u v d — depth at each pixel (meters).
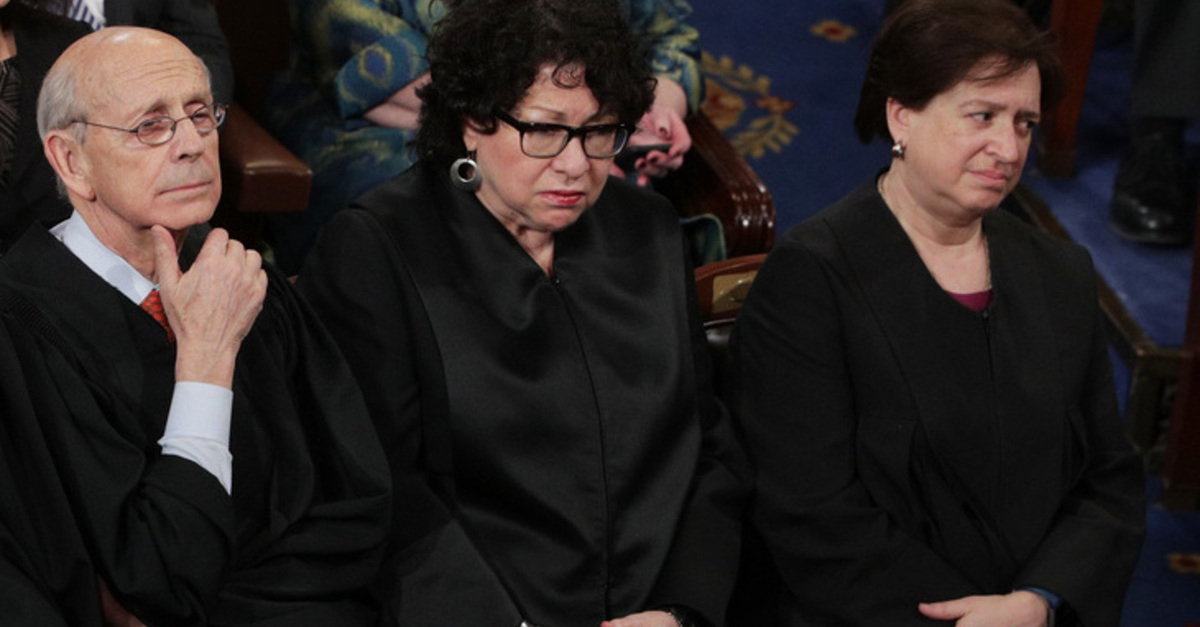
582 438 6.58
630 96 6.23
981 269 6.95
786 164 14.26
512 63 6.08
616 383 6.68
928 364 6.75
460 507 6.59
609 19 6.18
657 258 6.97
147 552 5.41
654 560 6.62
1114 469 7.13
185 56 5.63
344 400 6.27
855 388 6.85
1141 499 7.17
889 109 6.72
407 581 6.34
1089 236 13.00
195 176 5.59
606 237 6.91
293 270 9.59
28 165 6.68
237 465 5.95
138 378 5.71
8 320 5.53
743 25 16.69
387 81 9.33
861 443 6.82
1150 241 12.91
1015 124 6.48
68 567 5.43
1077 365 6.96
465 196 6.63
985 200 6.56
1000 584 6.89
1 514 5.43
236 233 8.63
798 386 6.85
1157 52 12.34
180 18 8.62
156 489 5.47
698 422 6.90
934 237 6.88
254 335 6.11
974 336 6.79
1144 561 10.42
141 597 5.42
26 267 5.67
